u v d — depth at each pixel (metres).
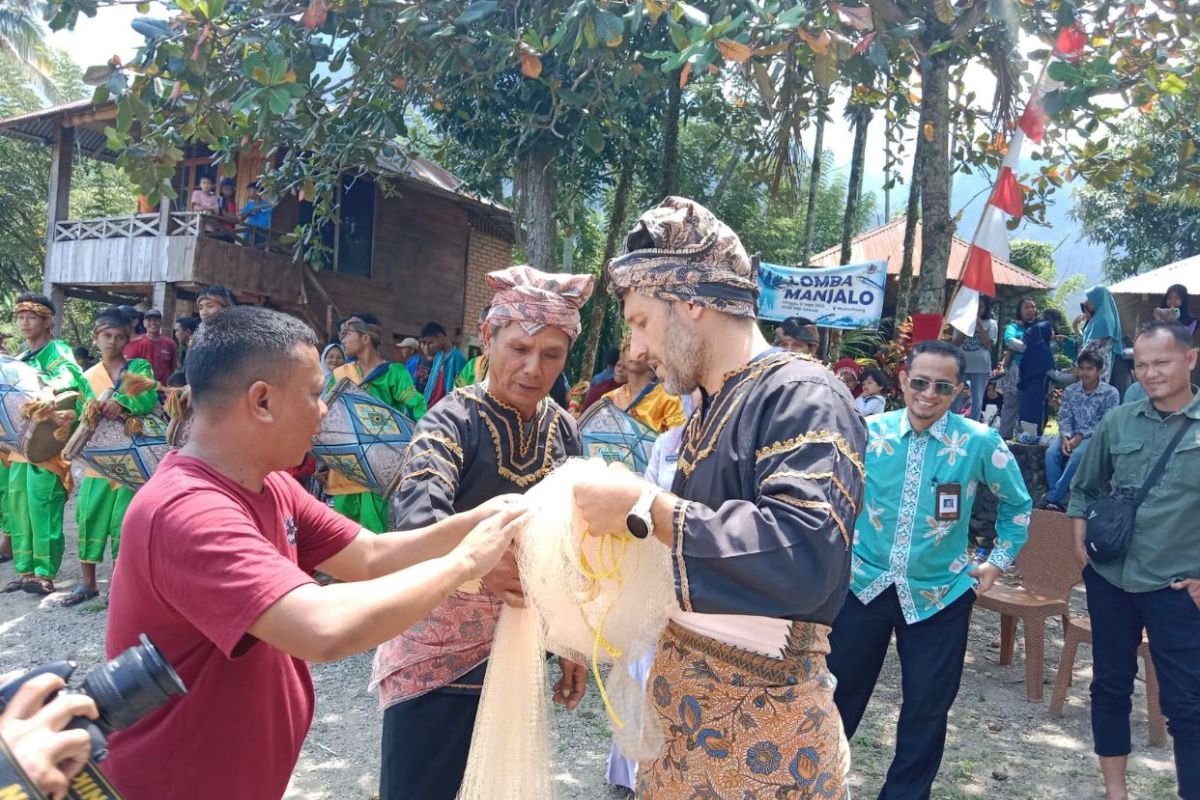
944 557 3.17
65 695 1.24
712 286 1.79
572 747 3.98
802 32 4.15
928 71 5.96
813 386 1.71
